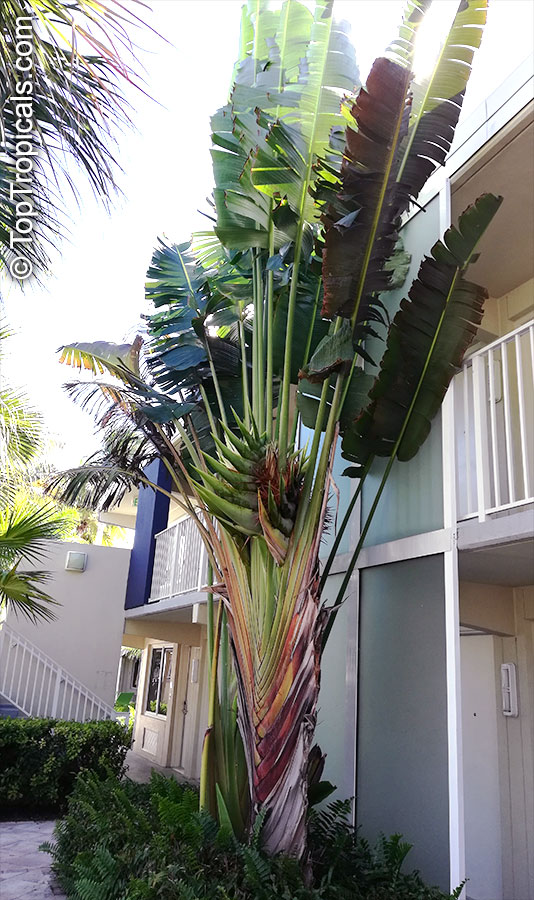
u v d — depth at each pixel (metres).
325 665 6.39
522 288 7.36
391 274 4.48
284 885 3.84
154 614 12.05
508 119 5.25
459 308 4.72
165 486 13.42
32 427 9.03
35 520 7.39
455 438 5.16
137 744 17.03
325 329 5.57
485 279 7.33
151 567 12.88
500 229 6.46
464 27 4.26
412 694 5.05
